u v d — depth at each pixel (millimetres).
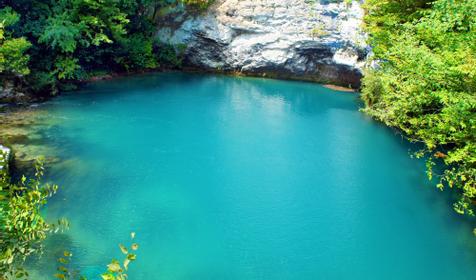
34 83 16672
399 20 13711
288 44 23359
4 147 10922
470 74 7988
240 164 12328
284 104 19062
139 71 23453
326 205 10328
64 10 18453
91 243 8242
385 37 13461
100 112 15945
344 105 19328
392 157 13336
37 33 17031
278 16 23391
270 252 8461
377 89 16672
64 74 18125
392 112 12109
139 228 8906
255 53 24047
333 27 22406
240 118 16594
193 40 24609
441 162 12867
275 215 9781
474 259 8484
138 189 10484
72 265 7500
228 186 10977
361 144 14352
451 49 9195
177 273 7688
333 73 23578
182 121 15680
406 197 10852
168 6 24484
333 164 12688
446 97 8586
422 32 10469
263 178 11539
